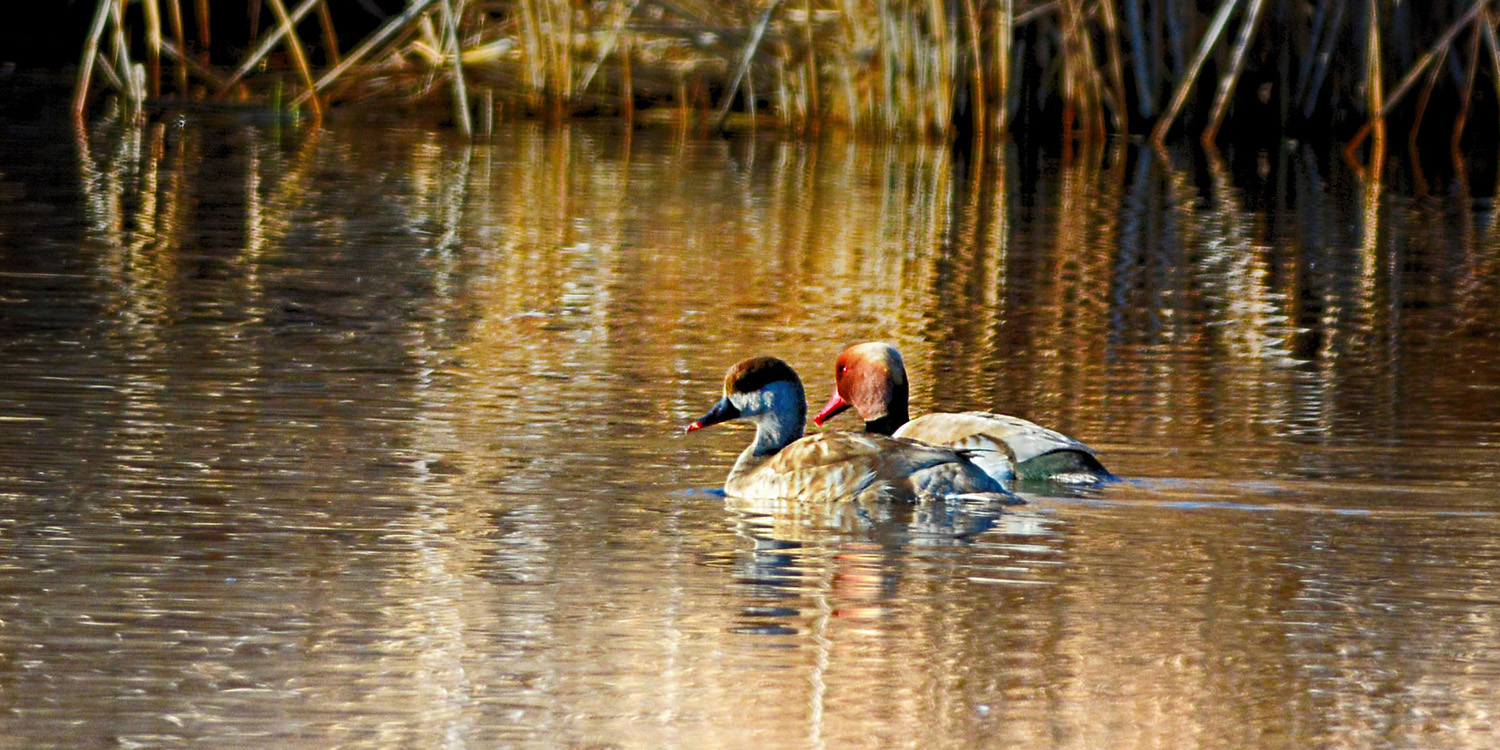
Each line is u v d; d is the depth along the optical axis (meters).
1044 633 9.30
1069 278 21.80
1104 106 38.22
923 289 20.86
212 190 26.78
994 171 32.22
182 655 8.79
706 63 37.06
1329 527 11.36
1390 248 24.66
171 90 38.53
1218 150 36.00
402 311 18.64
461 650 8.91
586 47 37.81
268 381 15.20
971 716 8.21
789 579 10.13
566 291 20.05
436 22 37.94
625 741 7.88
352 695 8.33
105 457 12.55
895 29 35.62
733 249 23.31
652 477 12.69
